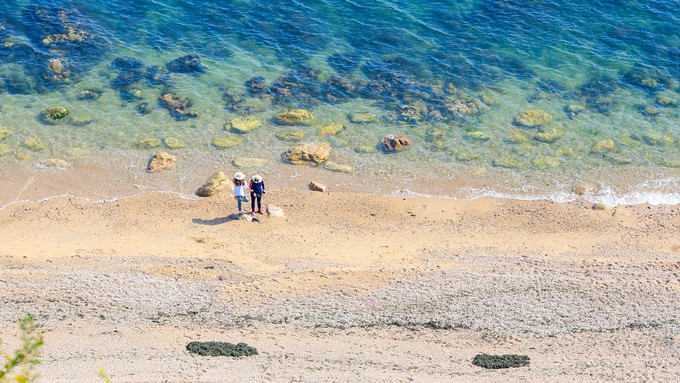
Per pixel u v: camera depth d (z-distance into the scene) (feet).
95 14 261.65
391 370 106.11
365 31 259.60
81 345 110.93
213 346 112.57
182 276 141.28
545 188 187.32
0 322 117.19
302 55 245.45
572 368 107.45
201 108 216.74
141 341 114.83
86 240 158.30
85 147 197.47
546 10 272.92
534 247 160.45
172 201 177.06
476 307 131.03
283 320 126.41
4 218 167.22
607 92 230.07
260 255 154.10
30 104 213.87
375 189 186.19
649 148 203.82
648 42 255.29
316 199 180.45
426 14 270.26
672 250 158.20
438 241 163.43
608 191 185.98
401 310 130.21
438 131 210.18
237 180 168.14
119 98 219.20
